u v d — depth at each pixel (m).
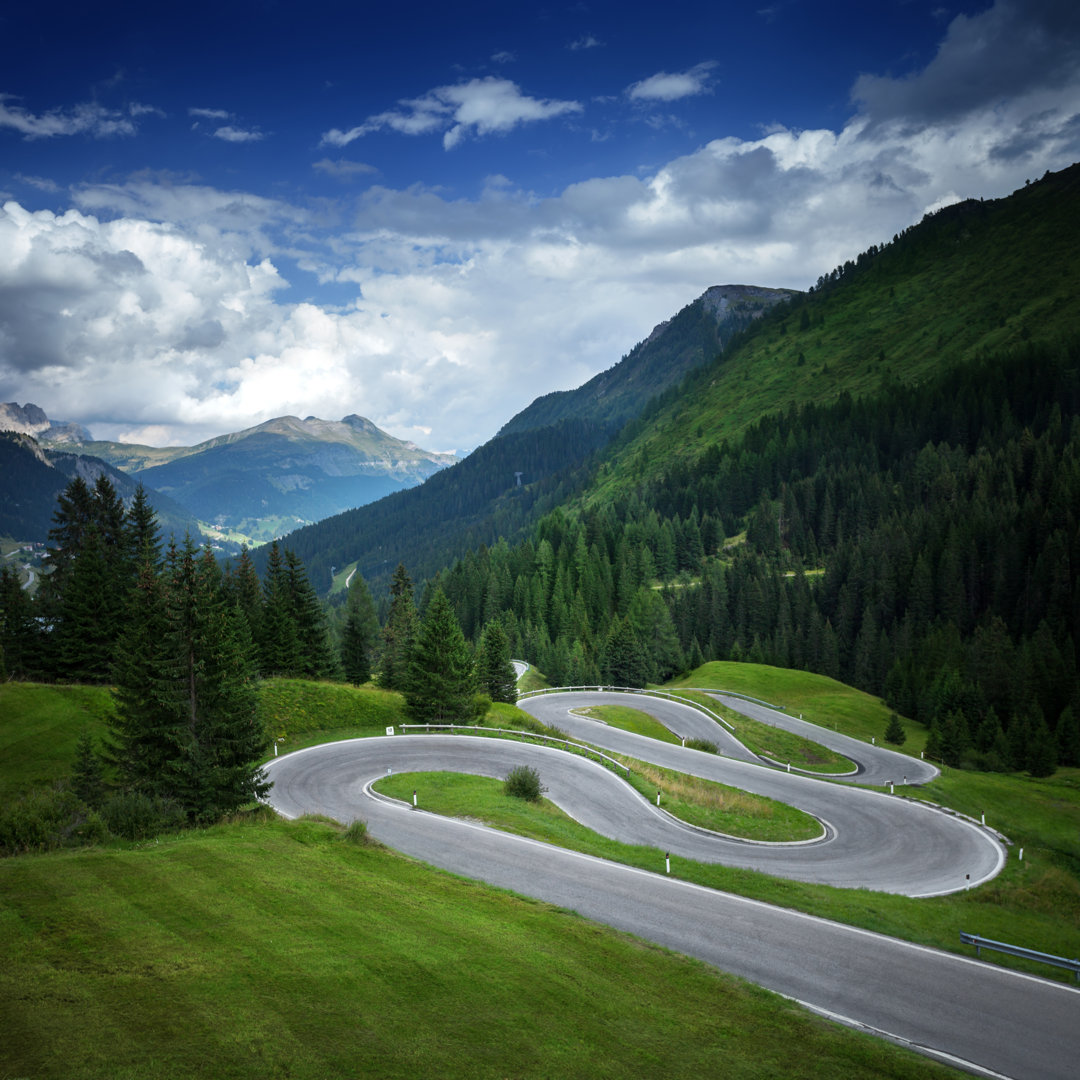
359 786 41.72
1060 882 35.16
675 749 61.53
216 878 20.25
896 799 49.84
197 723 31.30
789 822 42.56
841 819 44.53
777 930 22.91
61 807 26.58
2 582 61.19
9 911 16.97
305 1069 11.84
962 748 78.56
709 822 40.69
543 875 26.48
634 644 107.38
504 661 78.69
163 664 31.88
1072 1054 16.83
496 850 29.41
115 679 36.47
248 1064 11.76
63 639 56.31
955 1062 16.05
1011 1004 19.17
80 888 18.75
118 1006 13.06
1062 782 74.69
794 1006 17.50
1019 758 80.44
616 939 19.89
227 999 13.69
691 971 18.31
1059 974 21.34
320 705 60.09
